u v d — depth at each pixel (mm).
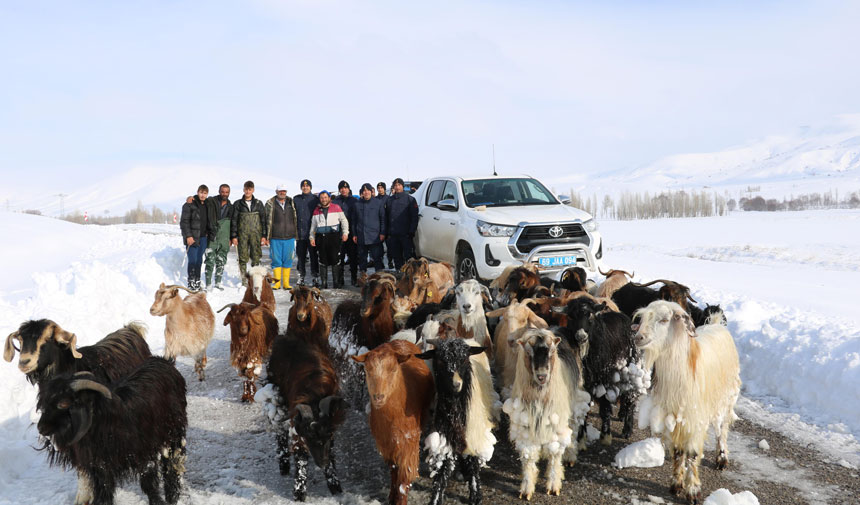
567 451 6031
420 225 15031
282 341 6266
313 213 14953
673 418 5371
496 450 6520
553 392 5391
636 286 8688
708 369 5539
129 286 12219
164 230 42406
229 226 15297
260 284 10664
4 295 13852
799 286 15281
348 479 5820
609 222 65062
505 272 9867
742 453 6207
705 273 17984
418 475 5930
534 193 13844
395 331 8055
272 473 5957
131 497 5457
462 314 7152
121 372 6141
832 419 6852
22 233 25484
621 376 6602
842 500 5215
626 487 5621
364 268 15383
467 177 14016
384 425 5180
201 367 8852
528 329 5727
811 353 7906
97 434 4531
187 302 8766
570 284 9438
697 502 5281
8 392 6703
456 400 5180
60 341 5586
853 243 29312
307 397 5320
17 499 5293
